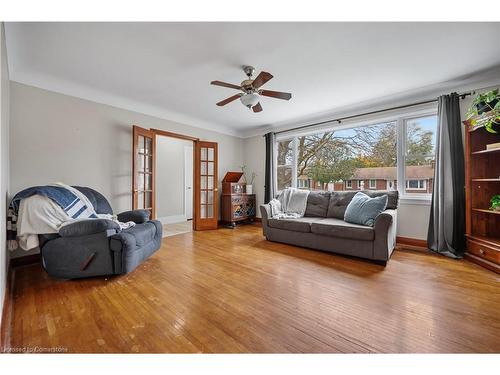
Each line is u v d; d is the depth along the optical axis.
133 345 1.28
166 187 5.69
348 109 3.90
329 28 1.88
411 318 1.54
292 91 3.19
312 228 3.09
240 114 4.32
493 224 2.65
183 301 1.78
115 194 3.45
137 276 2.27
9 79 2.45
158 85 3.03
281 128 5.02
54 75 2.74
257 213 5.56
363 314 1.59
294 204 3.90
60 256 2.09
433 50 2.21
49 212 2.12
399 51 2.22
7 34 1.93
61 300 1.78
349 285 2.05
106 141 3.36
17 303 1.73
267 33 1.95
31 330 1.40
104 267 2.14
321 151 4.59
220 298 1.83
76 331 1.40
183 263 2.65
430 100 3.15
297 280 2.17
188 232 4.46
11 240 2.06
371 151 3.94
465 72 2.65
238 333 1.39
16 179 2.60
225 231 4.57
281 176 5.26
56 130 2.89
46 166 2.81
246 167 5.79
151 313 1.60
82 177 3.11
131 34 1.97
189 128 4.59
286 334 1.38
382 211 2.81
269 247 3.33
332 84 2.97
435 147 3.06
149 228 2.61
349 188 4.20
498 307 1.67
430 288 1.98
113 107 3.44
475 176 2.67
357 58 2.35
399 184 3.50
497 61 2.41
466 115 2.77
